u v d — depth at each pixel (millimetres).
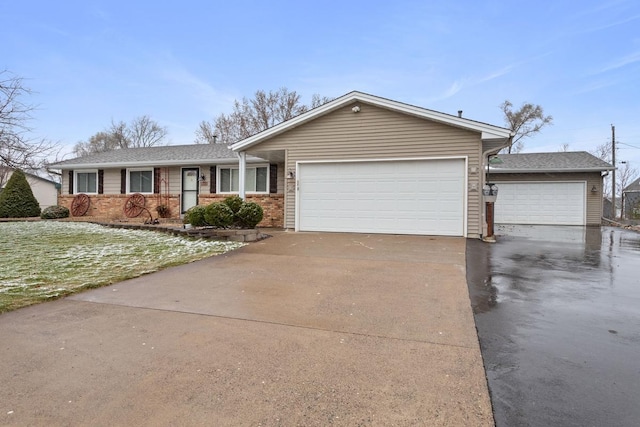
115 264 6043
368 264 6156
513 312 3725
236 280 5082
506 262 6379
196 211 9562
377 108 10250
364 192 10453
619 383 2336
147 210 14789
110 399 2150
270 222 13359
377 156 10273
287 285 4816
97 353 2762
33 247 7680
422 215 9977
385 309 3828
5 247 7652
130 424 1926
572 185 15742
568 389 2266
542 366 2568
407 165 10086
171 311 3760
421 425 1918
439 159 9789
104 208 15477
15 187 16703
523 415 2000
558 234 11359
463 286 4750
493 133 9281
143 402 2123
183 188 14711
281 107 30438
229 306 3926
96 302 4039
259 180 13711
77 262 6152
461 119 9398
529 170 15742
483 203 9922
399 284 4855
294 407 2082
